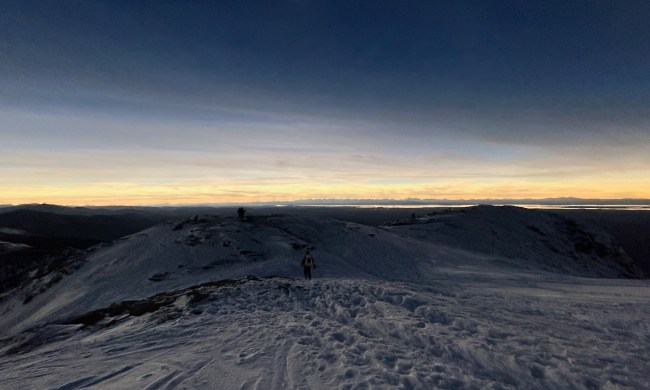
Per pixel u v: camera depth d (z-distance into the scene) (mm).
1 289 65000
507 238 84312
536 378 7066
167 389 6867
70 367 8656
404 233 76188
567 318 11812
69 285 39375
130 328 13203
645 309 13148
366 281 21719
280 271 33094
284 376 7297
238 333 11023
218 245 44531
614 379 6934
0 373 8492
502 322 11172
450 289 19547
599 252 91812
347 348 8969
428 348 8859
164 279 33906
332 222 61594
